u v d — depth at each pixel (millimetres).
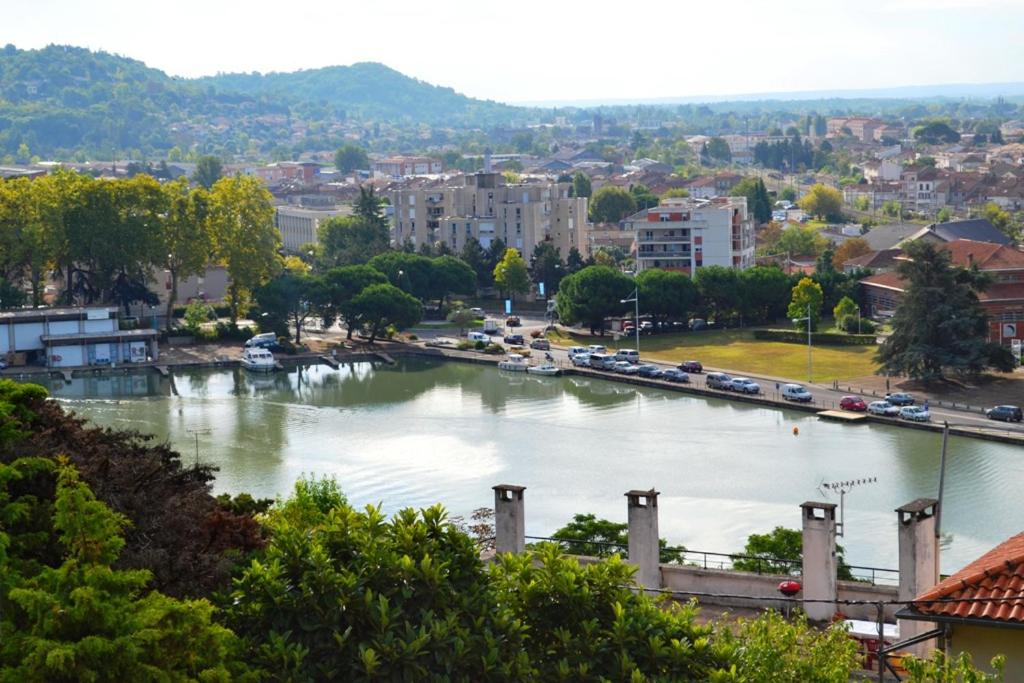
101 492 65312
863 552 130750
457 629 56156
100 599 49188
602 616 59344
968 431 184750
